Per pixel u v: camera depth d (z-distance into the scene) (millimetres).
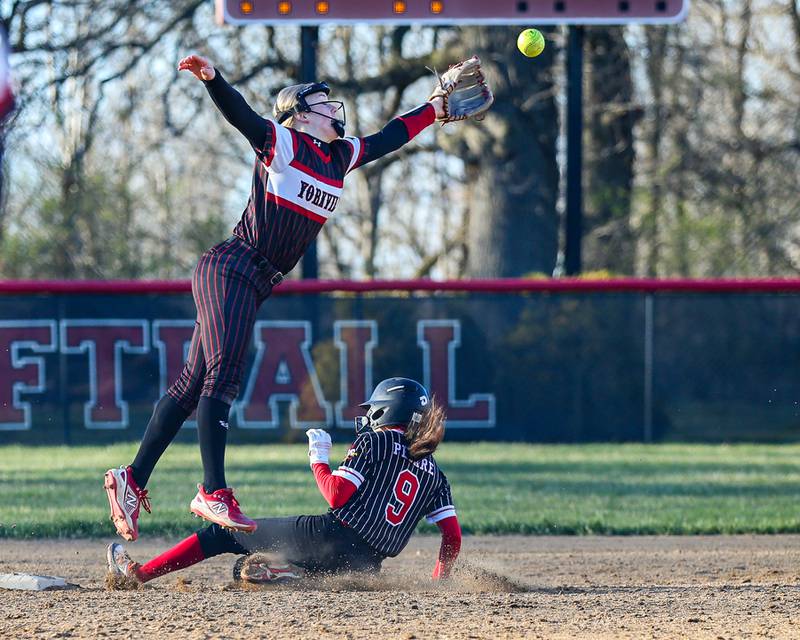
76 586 19812
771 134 89875
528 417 51969
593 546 27656
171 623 15422
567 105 54438
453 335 51812
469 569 20719
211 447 16578
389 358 51625
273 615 15953
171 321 50844
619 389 52125
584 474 41094
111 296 50688
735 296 52000
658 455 47656
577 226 54750
